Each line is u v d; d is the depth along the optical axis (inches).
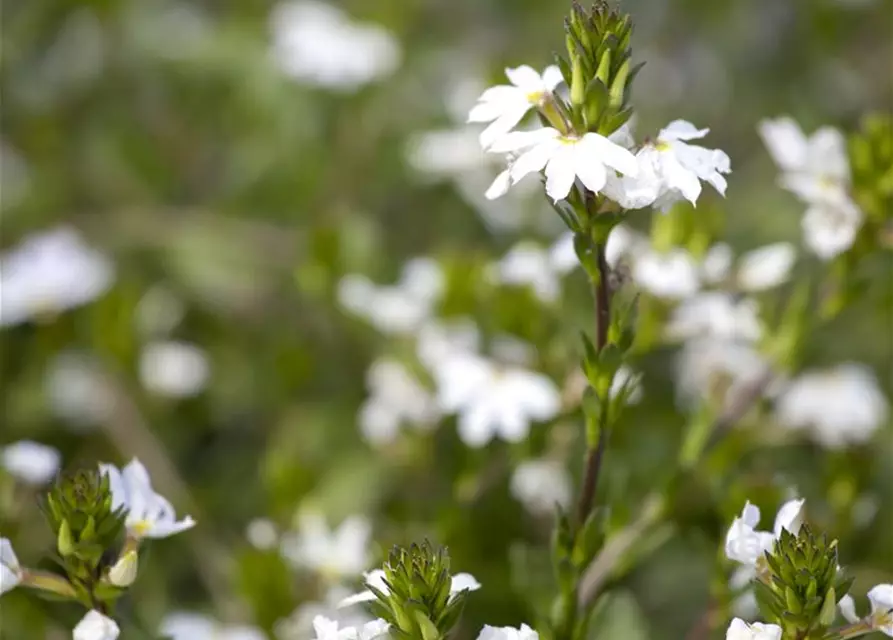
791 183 19.4
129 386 25.3
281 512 21.3
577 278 21.6
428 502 21.7
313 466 23.0
